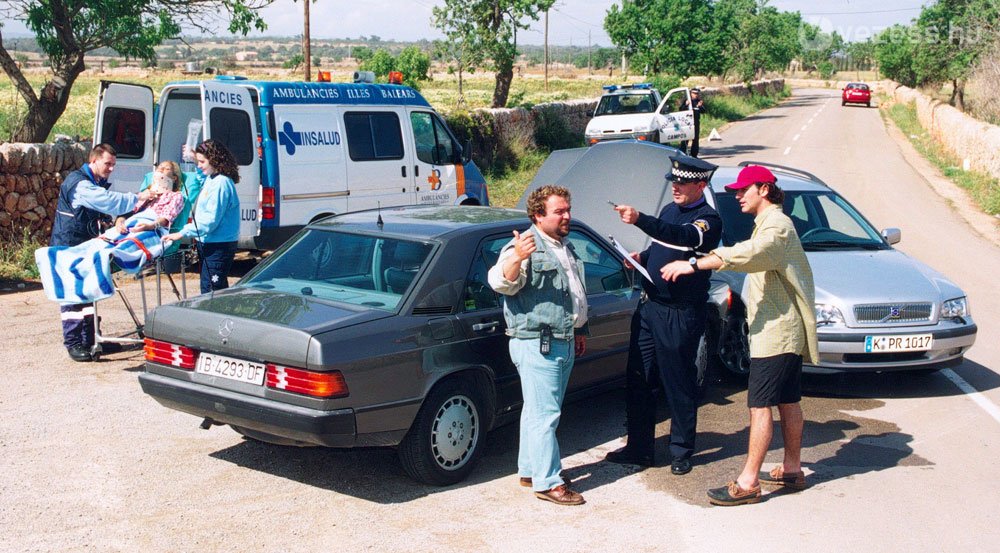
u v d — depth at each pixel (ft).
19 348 26.71
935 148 103.76
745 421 22.03
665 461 19.31
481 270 18.39
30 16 44.50
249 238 35.58
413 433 16.90
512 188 64.13
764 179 16.69
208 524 15.61
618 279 21.79
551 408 16.75
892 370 23.66
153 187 24.72
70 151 39.96
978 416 22.44
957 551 15.05
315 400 15.47
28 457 18.47
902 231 54.80
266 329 16.01
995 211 63.36
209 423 18.02
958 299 24.21
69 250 23.71
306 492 17.11
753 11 223.30
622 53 139.03
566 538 15.34
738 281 25.17
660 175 27.27
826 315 23.36
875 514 16.52
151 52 47.47
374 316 16.46
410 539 15.17
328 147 37.73
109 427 20.38
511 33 88.12
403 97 41.91
